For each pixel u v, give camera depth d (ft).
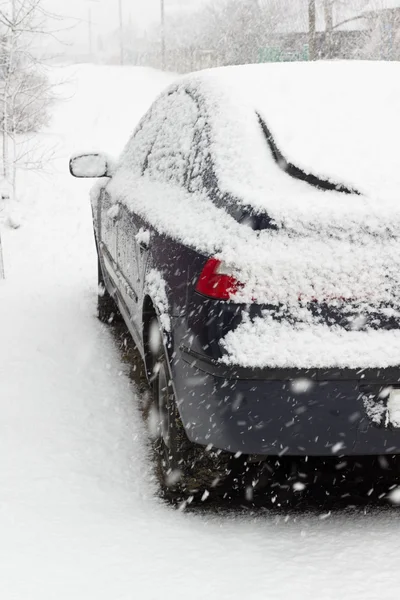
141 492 12.45
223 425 10.17
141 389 17.12
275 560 10.23
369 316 9.86
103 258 20.45
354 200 10.32
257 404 9.95
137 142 17.92
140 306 13.61
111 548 10.57
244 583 9.64
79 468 13.28
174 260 11.53
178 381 11.05
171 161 14.21
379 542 10.64
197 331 10.38
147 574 9.88
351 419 9.91
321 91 12.78
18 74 40.57
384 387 9.87
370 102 12.54
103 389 17.12
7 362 18.85
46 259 31.01
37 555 10.37
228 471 11.61
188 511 11.78
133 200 15.40
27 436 14.64
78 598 9.32
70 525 11.27
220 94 13.07
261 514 11.65
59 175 45.96
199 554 10.41
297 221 9.98
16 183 43.21
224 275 10.05
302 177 10.91
